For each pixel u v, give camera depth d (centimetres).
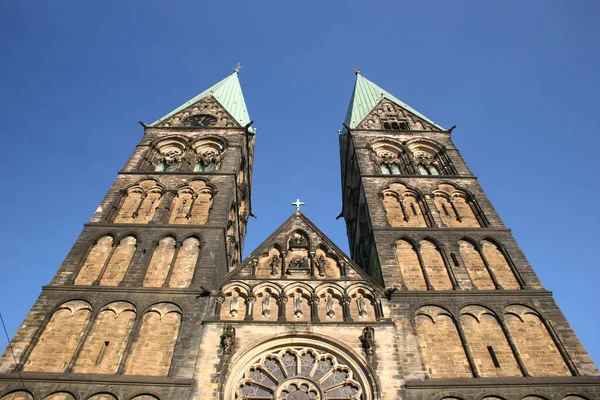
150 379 2544
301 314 3025
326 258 3519
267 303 3083
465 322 2975
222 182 4225
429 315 3011
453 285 3244
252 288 3181
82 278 3219
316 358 2750
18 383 2497
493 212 3947
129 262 3353
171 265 3322
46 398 2448
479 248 3553
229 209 4003
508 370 2675
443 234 3703
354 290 3184
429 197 4144
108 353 2719
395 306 3053
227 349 2705
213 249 3453
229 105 5759
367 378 2619
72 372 2595
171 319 2930
